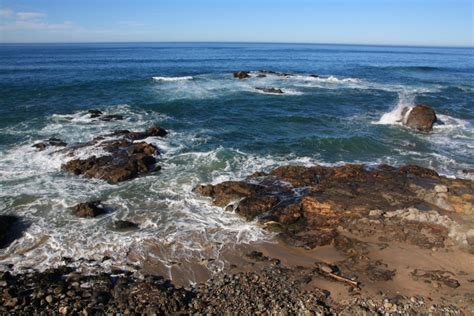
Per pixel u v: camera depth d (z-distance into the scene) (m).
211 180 15.89
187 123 24.50
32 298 8.77
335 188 14.52
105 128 22.64
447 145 21.50
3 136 20.62
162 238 11.79
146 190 14.98
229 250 11.24
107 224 12.53
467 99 34.38
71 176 16.02
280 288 9.36
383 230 11.92
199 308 8.57
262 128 23.98
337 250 11.20
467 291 9.22
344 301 8.90
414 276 9.86
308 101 32.25
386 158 19.17
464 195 13.79
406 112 25.73
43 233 11.92
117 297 8.94
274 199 13.66
